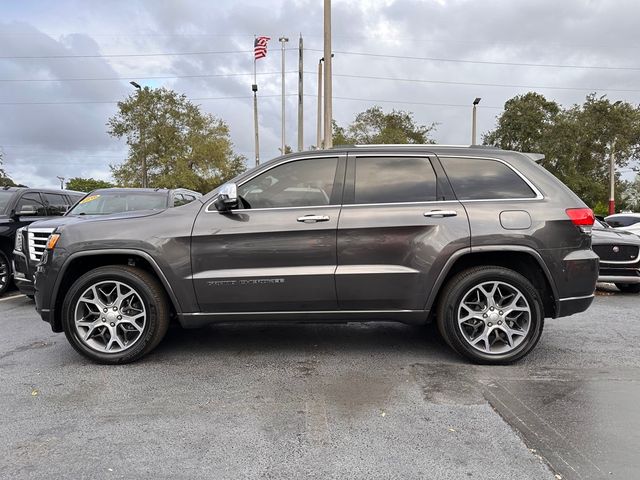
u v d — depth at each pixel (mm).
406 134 44938
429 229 4098
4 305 7160
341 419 3193
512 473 2555
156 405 3424
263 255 4121
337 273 4094
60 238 4238
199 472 2584
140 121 39500
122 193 8430
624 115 44219
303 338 5066
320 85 29188
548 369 4125
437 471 2578
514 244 4070
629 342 4957
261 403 3451
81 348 4215
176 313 4258
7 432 3027
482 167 4340
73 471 2590
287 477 2537
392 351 4629
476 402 3449
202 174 42188
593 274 4207
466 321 4203
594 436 2947
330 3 16484
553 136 44469
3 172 38125
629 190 54062
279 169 4332
